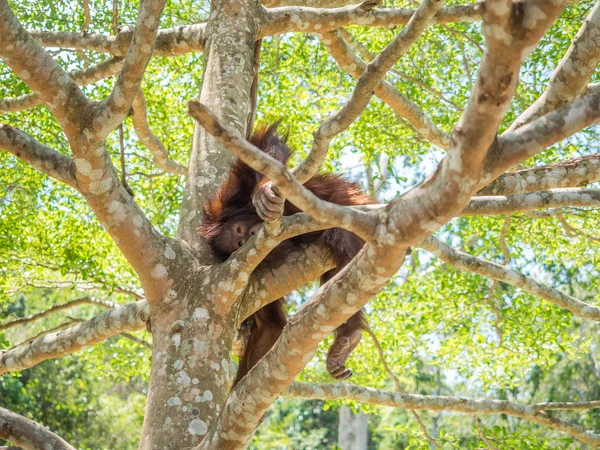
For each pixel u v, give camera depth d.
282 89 8.62
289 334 2.56
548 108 3.27
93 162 3.10
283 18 4.76
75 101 2.95
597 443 6.12
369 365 8.99
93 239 8.63
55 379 16.98
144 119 6.24
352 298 2.39
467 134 1.86
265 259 3.95
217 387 3.29
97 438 17.23
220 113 4.25
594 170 3.31
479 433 6.70
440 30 8.44
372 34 8.48
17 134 3.27
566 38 7.94
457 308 8.45
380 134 8.62
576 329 14.06
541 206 3.32
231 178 4.27
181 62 8.63
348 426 17.41
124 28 5.79
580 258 9.43
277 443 16.83
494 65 1.71
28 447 3.16
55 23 8.10
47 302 15.04
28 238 8.43
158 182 9.00
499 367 8.92
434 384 17.14
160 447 3.11
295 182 1.99
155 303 3.47
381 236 2.15
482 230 8.63
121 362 9.70
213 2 4.75
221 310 3.40
